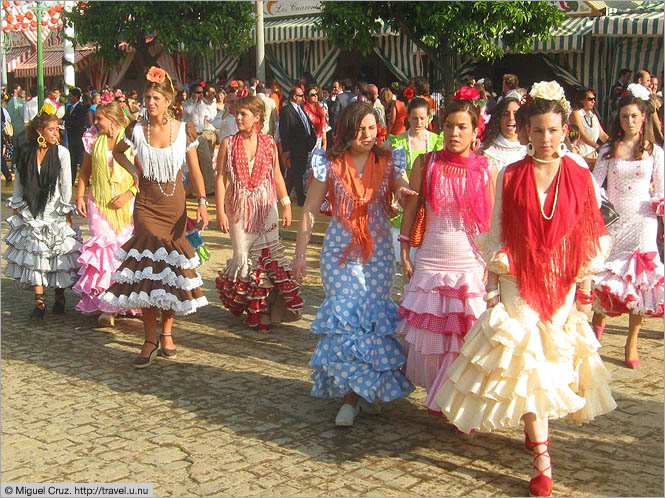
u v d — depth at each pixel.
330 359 4.93
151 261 6.08
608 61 16.09
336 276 5.02
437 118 10.21
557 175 4.11
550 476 4.09
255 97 6.74
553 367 4.12
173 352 6.31
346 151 5.04
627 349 6.05
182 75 22.77
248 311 6.96
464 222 4.77
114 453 4.55
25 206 7.39
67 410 5.21
